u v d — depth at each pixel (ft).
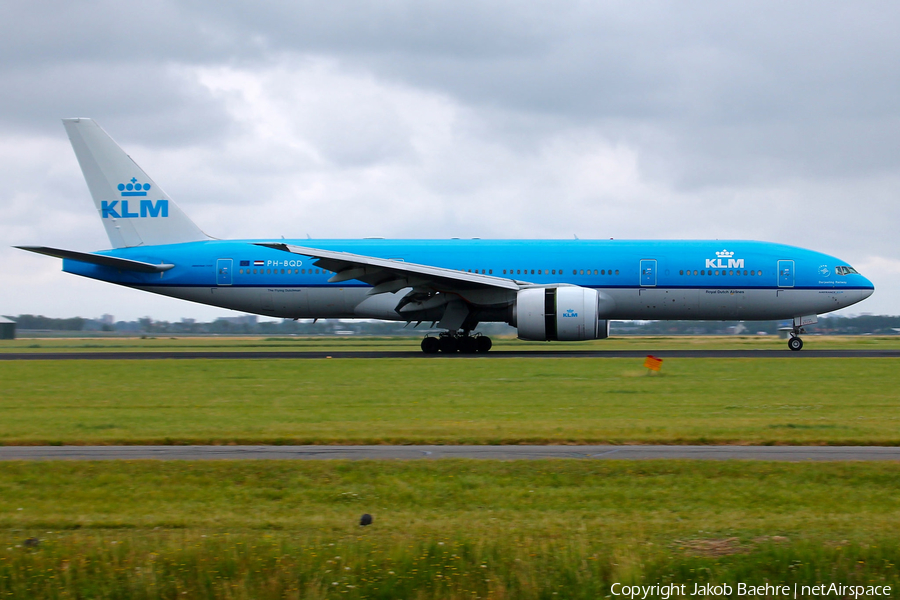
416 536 89.76
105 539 88.58
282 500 105.50
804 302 369.30
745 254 371.15
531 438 141.49
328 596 76.48
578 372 266.36
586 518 96.94
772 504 102.27
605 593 77.46
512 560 81.87
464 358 331.16
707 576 79.36
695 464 119.14
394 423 160.04
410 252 380.78
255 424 159.84
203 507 102.27
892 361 307.37
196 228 397.80
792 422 159.33
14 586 77.92
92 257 365.20
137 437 144.05
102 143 393.29
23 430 153.38
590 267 371.15
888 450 133.28
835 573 80.12
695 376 252.83
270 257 381.19
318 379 249.96
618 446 137.39
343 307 381.19
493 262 374.63
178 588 77.51
